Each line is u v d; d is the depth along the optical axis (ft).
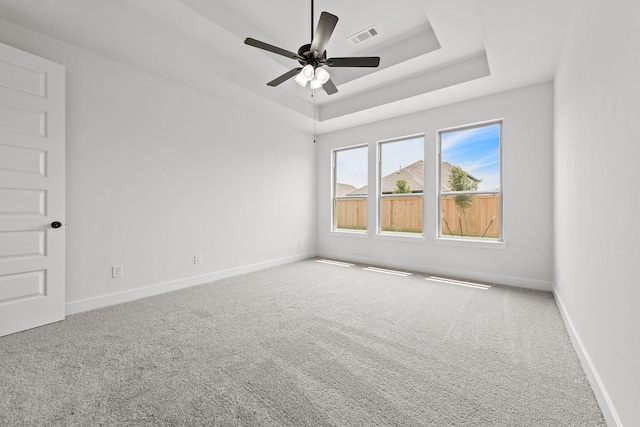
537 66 9.89
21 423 4.34
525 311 8.98
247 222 14.37
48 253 7.91
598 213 5.10
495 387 5.23
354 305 9.54
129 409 4.64
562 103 8.75
